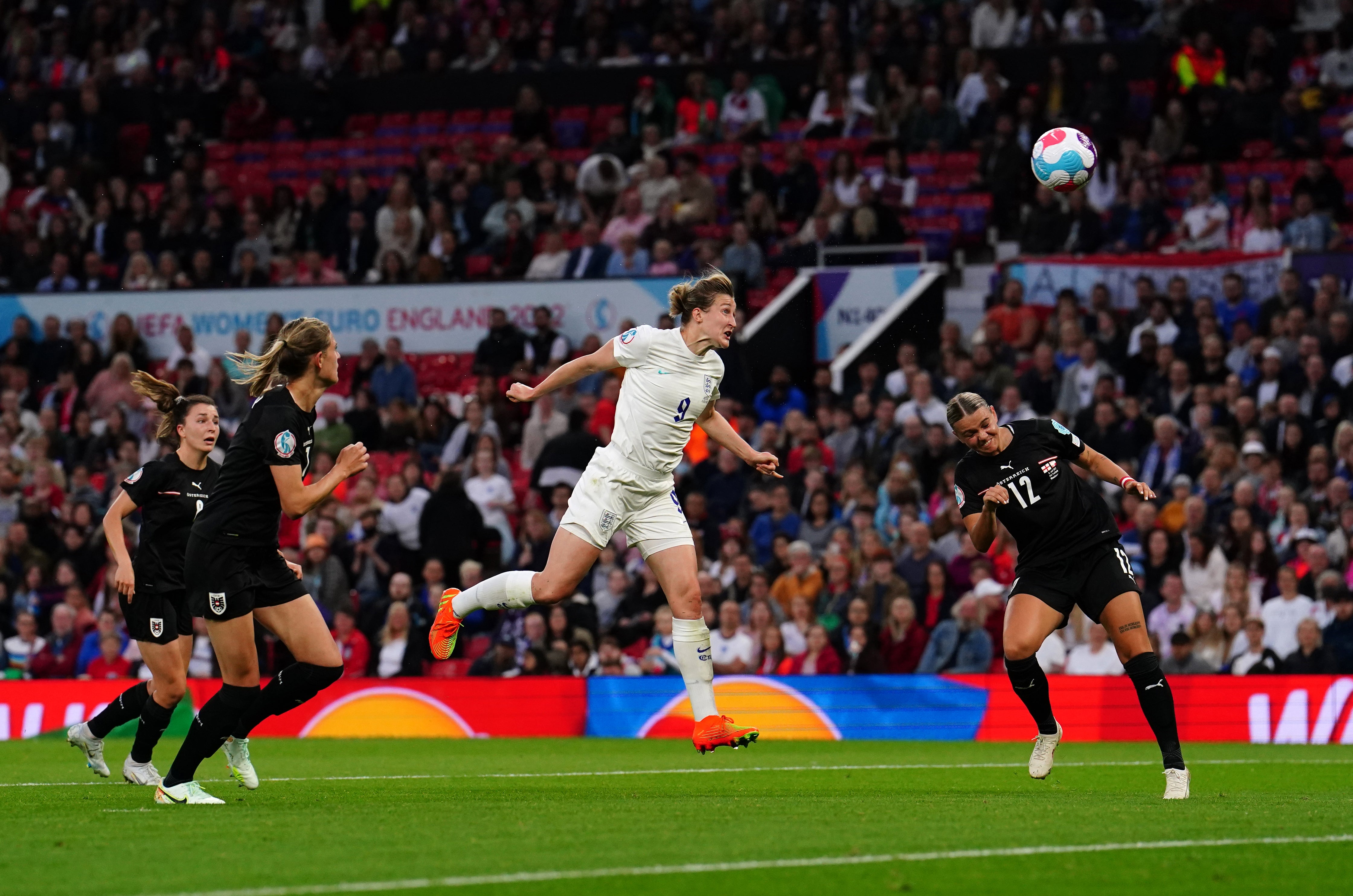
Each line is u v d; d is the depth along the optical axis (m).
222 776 35.97
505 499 63.03
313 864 19.98
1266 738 47.97
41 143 90.44
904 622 52.50
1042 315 67.62
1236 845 21.59
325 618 57.88
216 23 96.12
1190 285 67.06
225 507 26.59
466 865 19.88
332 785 32.34
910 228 75.94
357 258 80.00
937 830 23.12
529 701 52.84
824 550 57.84
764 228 76.12
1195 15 81.12
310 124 92.44
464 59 93.88
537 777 35.00
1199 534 52.81
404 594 56.34
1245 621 50.16
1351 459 55.84
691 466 64.31
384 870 19.50
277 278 80.12
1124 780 33.91
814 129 83.06
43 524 62.62
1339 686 47.53
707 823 24.05
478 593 29.88
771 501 59.25
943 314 70.50
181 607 32.03
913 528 54.34
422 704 53.38
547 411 67.81
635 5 92.75
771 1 89.75
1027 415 62.19
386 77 93.25
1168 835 22.61
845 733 50.91
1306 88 77.69
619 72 89.69
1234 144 77.88
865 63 83.88
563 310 72.00
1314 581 51.16
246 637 26.84
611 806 26.89
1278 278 66.00
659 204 78.44
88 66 95.44
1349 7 81.81
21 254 83.00
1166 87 78.88
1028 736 49.53
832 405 64.88
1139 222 72.62
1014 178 76.94
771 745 48.44
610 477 28.88
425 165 84.81
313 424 27.22
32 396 74.62
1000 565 54.22
